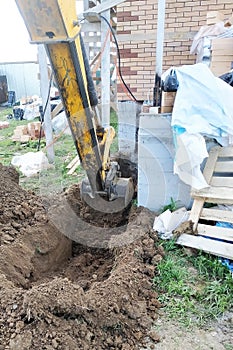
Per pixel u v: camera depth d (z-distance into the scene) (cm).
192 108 327
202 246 307
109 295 237
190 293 262
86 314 217
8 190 387
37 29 200
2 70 1678
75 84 240
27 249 294
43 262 305
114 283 251
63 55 225
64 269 320
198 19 599
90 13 392
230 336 227
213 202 333
